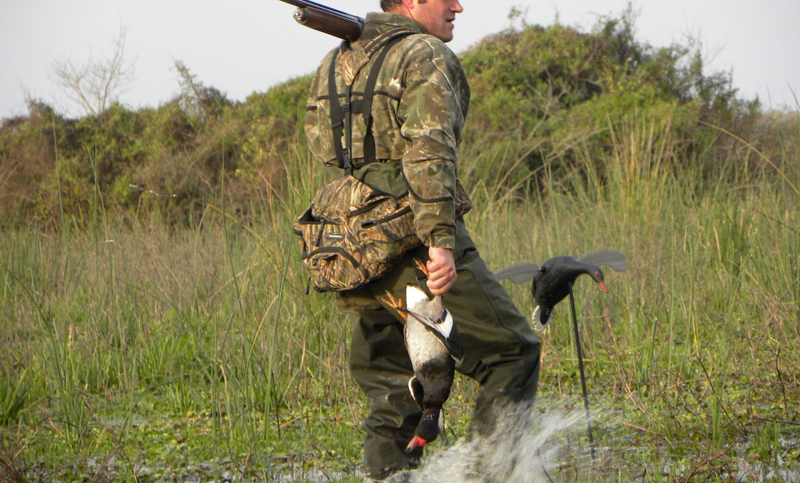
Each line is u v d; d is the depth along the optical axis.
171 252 25.77
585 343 19.89
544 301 11.43
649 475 11.55
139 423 16.47
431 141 9.65
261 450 14.09
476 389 15.65
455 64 10.47
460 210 10.58
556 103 58.44
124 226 27.52
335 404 16.69
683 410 14.66
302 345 18.67
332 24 10.59
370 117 10.38
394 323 11.22
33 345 19.83
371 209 10.27
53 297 22.02
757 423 13.29
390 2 11.32
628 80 58.59
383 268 10.23
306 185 20.88
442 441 13.70
